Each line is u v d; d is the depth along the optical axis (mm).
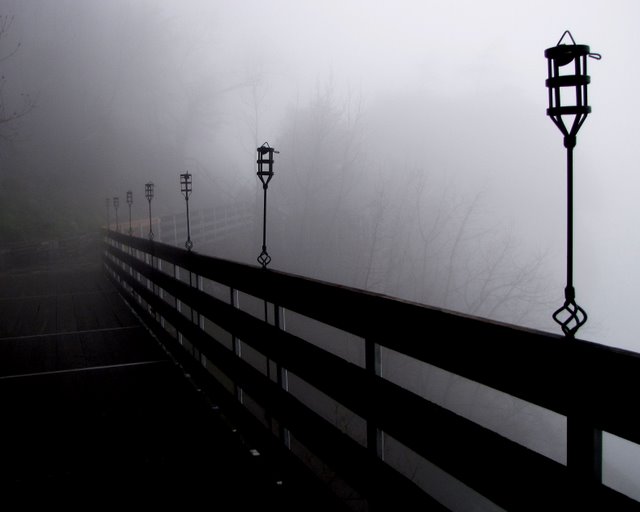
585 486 1328
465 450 1692
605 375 1261
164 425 4203
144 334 7617
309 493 2715
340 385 2381
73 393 5156
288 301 2879
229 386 7848
